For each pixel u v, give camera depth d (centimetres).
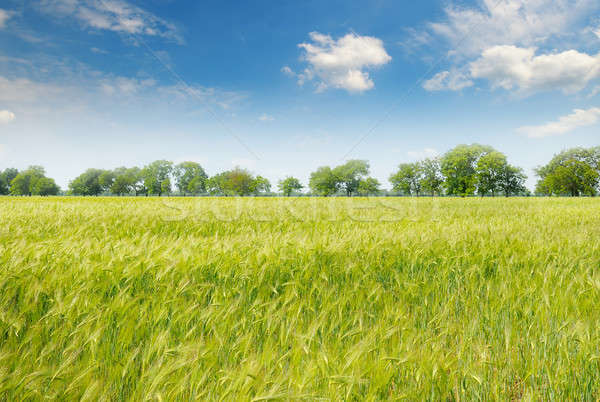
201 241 384
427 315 259
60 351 192
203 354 160
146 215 815
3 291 235
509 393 177
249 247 358
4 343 200
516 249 376
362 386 158
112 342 196
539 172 6303
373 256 350
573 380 178
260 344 204
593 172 5303
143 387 156
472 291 279
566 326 209
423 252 367
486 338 229
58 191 9200
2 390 138
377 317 244
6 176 9919
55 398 148
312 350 190
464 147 5719
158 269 283
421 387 158
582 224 646
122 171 9056
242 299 245
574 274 304
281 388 147
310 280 303
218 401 142
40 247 319
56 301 216
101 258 292
